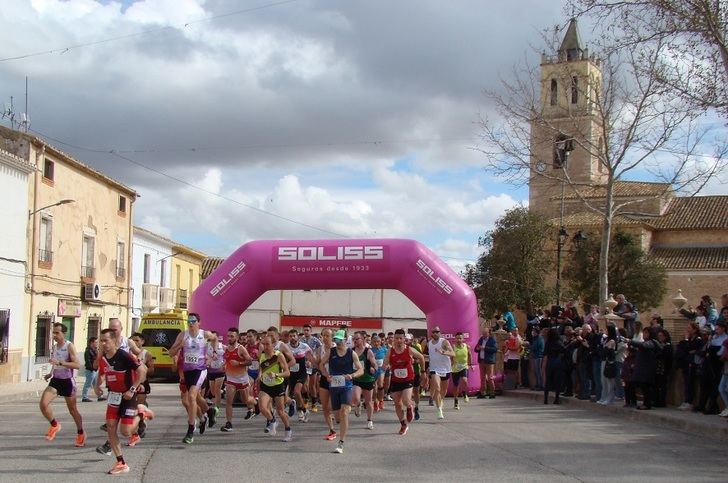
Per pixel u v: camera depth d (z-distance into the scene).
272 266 20.86
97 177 32.88
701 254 44.59
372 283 20.92
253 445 11.68
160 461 10.17
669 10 15.90
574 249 42.34
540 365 20.83
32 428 13.75
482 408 17.47
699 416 13.76
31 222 26.97
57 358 11.59
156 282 43.22
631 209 47.28
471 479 8.89
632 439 12.12
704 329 14.86
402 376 12.97
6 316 25.09
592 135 25.91
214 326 20.84
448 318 20.55
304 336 17.50
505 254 41.16
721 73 15.76
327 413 12.21
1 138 26.81
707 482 8.72
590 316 18.78
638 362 14.99
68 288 30.09
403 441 12.09
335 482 8.73
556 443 11.72
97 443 11.78
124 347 10.52
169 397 20.73
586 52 25.17
